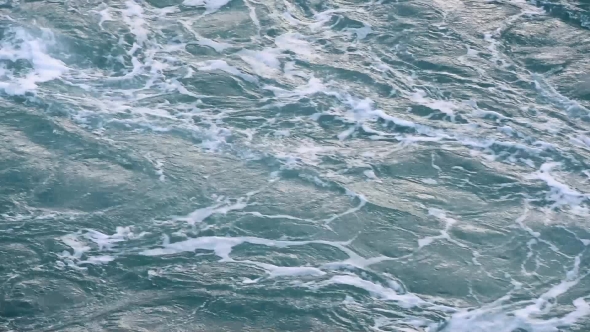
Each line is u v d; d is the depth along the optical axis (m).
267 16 28.28
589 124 24.67
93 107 24.44
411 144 23.83
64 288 19.48
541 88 25.92
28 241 20.52
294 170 22.81
